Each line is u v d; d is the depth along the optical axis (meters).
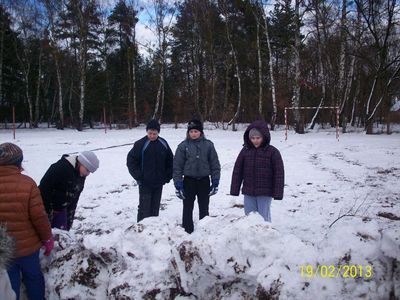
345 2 25.36
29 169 11.72
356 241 3.08
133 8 33.53
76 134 25.95
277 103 31.02
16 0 33.25
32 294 3.46
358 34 26.17
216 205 7.72
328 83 31.47
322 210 7.11
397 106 51.66
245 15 31.28
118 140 21.03
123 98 40.12
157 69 40.38
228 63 33.25
